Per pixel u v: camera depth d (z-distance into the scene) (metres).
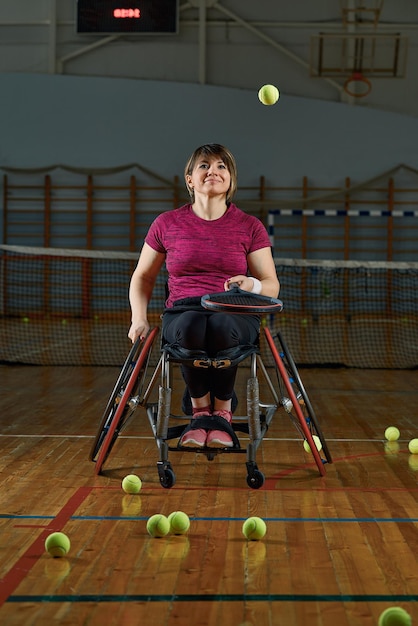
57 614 2.13
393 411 6.17
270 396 6.82
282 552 2.71
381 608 2.19
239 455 4.44
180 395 6.87
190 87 17.98
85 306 17.86
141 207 18.11
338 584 2.38
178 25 17.84
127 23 17.80
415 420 5.74
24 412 6.00
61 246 18.11
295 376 3.90
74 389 7.34
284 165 18.00
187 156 18.06
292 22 18.03
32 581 2.39
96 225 18.12
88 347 11.64
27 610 2.16
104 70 18.25
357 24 17.20
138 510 3.26
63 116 18.05
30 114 18.05
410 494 3.57
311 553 2.70
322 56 17.69
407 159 17.84
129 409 4.01
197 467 4.11
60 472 3.98
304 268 17.48
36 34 18.23
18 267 17.94
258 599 2.26
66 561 2.59
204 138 18.03
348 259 17.78
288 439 4.96
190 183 3.83
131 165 18.06
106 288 17.91
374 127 17.86
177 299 3.70
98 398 6.77
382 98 18.00
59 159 18.05
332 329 14.85
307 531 2.97
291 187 18.02
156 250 3.85
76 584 2.37
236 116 17.98
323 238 17.84
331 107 17.91
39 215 18.11
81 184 18.09
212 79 18.23
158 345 11.39
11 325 15.58
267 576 2.46
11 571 2.48
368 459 4.36
